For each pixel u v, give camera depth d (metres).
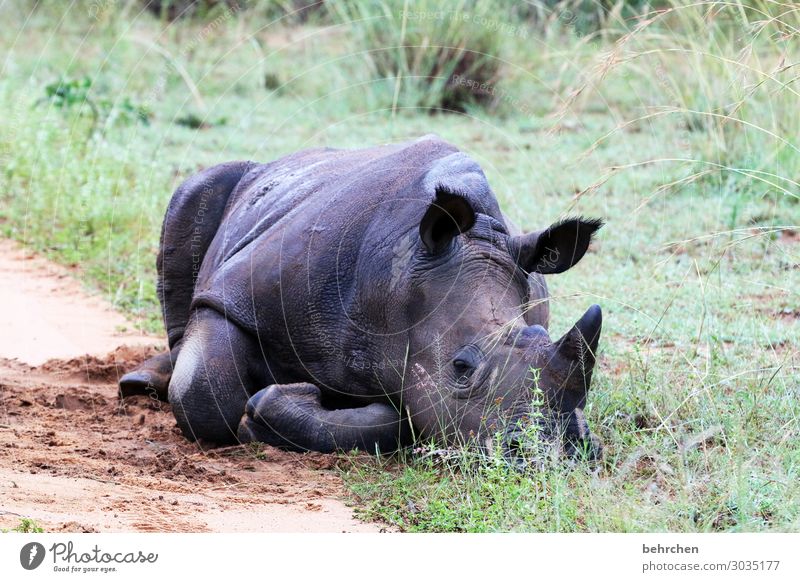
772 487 11.37
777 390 13.91
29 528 9.91
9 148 27.77
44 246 23.73
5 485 11.18
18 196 26.00
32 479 11.52
